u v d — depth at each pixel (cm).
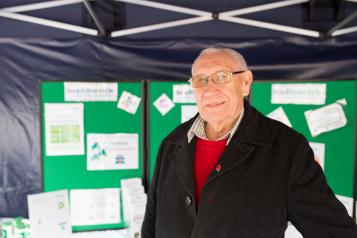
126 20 197
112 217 192
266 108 184
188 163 96
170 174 101
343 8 190
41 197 157
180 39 203
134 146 191
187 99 189
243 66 96
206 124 103
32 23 197
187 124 109
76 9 195
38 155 206
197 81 96
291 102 179
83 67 203
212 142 97
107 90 187
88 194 189
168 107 190
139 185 185
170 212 97
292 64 202
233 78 93
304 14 195
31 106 203
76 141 187
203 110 96
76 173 188
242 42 202
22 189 207
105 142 189
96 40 202
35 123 204
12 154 205
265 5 185
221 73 92
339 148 170
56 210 160
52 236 158
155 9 196
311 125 176
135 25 197
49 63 201
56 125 185
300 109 177
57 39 200
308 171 84
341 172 171
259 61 203
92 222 190
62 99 184
